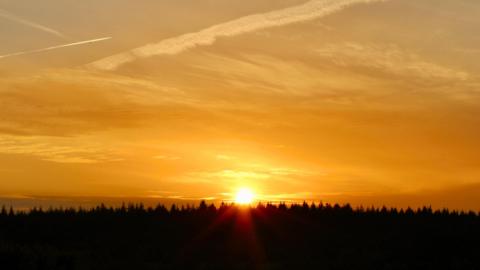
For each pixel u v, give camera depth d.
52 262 51.19
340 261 65.25
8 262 49.19
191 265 62.31
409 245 73.06
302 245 78.56
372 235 83.31
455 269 60.59
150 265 59.91
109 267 55.41
